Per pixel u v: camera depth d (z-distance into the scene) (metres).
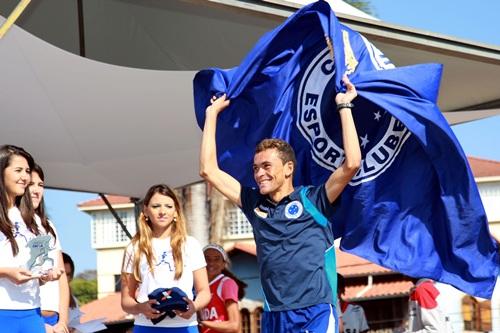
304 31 4.18
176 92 6.81
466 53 7.14
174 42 7.72
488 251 3.86
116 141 7.67
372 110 4.04
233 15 7.09
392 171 4.00
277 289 3.70
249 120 4.30
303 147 4.20
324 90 4.09
